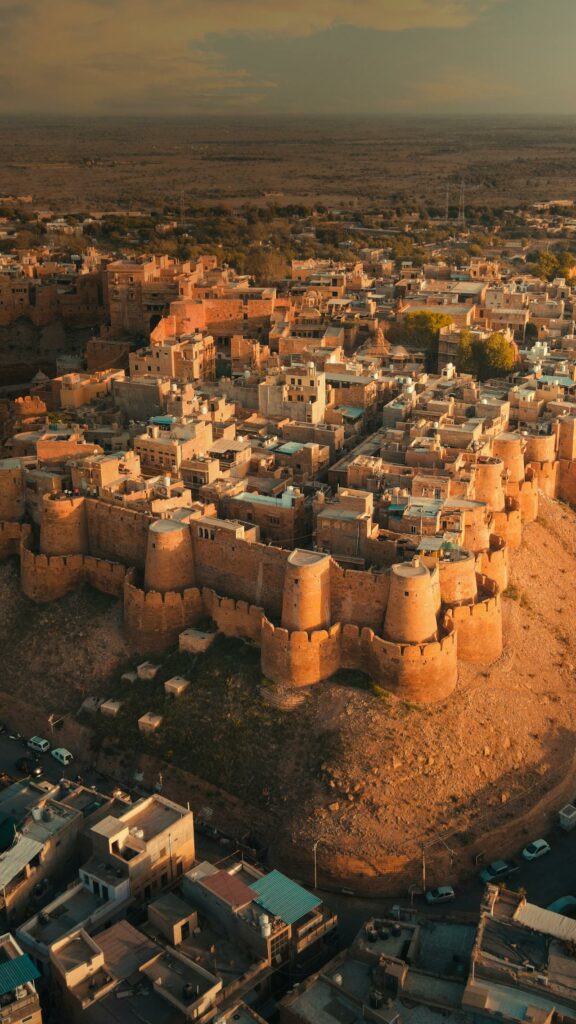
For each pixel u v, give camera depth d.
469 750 137.62
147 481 167.38
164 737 142.62
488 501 171.38
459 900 124.81
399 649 138.25
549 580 173.12
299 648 140.38
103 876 114.94
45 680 156.25
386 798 130.88
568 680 155.75
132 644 155.00
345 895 125.25
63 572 163.88
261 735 139.00
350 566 150.75
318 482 179.00
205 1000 101.94
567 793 139.25
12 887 114.06
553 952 104.50
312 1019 101.75
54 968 105.38
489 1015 99.69
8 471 173.12
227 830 133.50
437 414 193.50
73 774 143.38
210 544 153.25
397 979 104.19
